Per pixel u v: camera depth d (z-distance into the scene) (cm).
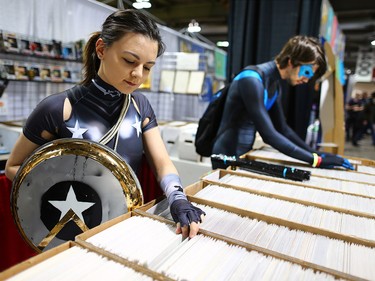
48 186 71
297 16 214
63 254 49
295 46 124
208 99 356
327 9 249
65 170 70
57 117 81
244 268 48
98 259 48
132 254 51
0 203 122
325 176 108
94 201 72
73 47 211
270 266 48
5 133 177
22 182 71
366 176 113
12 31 181
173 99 316
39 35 195
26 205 72
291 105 225
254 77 127
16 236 131
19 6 184
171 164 88
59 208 72
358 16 646
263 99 128
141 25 69
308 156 121
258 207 76
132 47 69
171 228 61
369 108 739
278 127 152
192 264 48
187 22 627
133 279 44
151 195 174
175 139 235
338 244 58
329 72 199
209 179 96
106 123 85
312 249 56
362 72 773
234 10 234
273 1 216
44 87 215
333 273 46
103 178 70
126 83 75
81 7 215
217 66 381
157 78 287
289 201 80
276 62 136
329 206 76
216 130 158
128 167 72
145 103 97
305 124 225
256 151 153
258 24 225
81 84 87
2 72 180
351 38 863
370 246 57
